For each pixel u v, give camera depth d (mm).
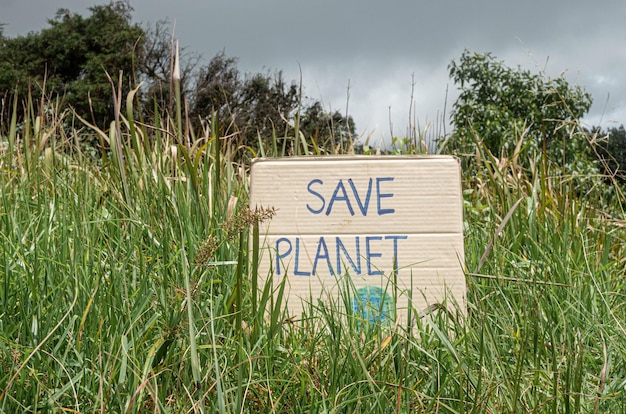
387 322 2102
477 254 2920
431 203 2453
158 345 1704
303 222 2455
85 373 1670
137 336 1804
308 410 1703
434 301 2346
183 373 1689
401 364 1711
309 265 2406
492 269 2682
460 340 1922
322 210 2465
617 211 3854
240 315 1892
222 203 2984
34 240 2191
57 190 2947
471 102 9203
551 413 1664
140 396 1503
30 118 4016
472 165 4172
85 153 3596
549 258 2791
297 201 2479
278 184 2502
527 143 3846
